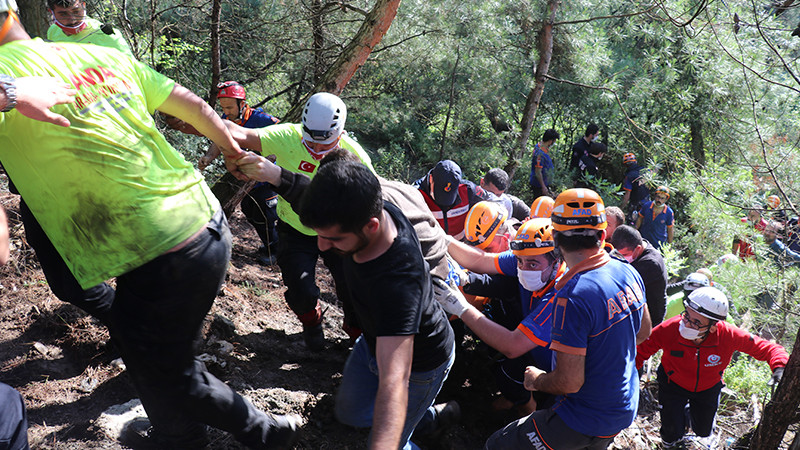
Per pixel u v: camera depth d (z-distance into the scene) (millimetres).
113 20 6035
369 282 2033
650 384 4816
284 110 8695
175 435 2332
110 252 1957
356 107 9766
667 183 9055
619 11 11516
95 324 3352
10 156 1863
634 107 11609
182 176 2076
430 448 3268
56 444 2617
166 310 2039
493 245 3973
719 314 3682
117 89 1926
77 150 1830
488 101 10414
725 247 8172
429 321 2264
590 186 11289
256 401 3174
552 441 2793
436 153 10930
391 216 2119
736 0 6551
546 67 10062
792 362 3707
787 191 5973
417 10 8688
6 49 1776
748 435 4453
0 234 1683
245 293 4383
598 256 2689
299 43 7711
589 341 2598
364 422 2711
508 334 2832
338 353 3883
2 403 1778
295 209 2467
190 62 7492
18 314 3395
